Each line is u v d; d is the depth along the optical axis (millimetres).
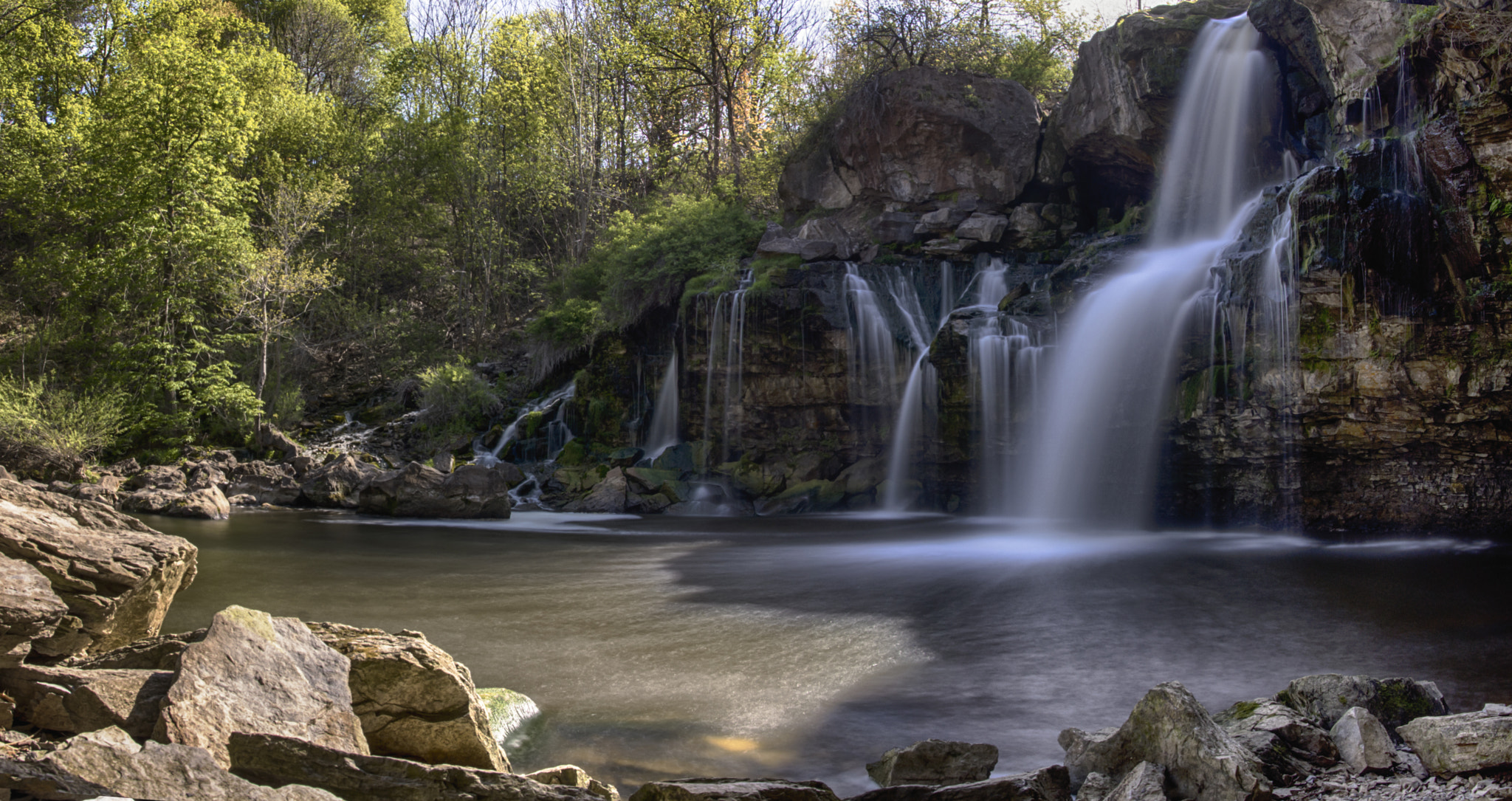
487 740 5316
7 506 5941
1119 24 24750
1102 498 20375
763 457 25891
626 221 33312
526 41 43625
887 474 24891
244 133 32656
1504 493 15375
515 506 25641
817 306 25234
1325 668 8297
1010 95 28531
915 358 24375
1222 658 8688
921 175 28531
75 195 32250
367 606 11047
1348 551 15164
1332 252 15836
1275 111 21547
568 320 31234
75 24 40281
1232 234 20438
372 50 56156
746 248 29312
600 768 5836
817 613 10727
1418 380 15281
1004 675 8117
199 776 3756
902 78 28875
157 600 6328
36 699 4852
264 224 38156
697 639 9414
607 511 24562
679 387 27578
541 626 9992
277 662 4887
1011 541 17594
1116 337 20125
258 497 25266
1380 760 5062
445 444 29938
